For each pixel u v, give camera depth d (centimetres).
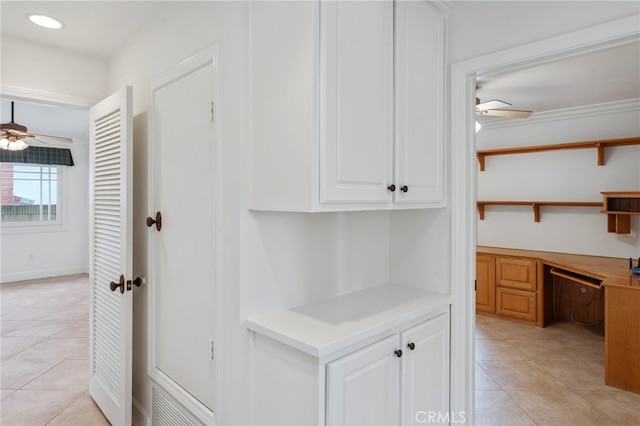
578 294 421
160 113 191
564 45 143
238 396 142
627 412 248
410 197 154
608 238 399
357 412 129
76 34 213
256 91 138
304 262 163
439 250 183
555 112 420
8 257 599
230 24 147
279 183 129
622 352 279
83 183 674
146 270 209
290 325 136
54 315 436
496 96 356
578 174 416
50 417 232
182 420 175
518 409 252
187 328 172
